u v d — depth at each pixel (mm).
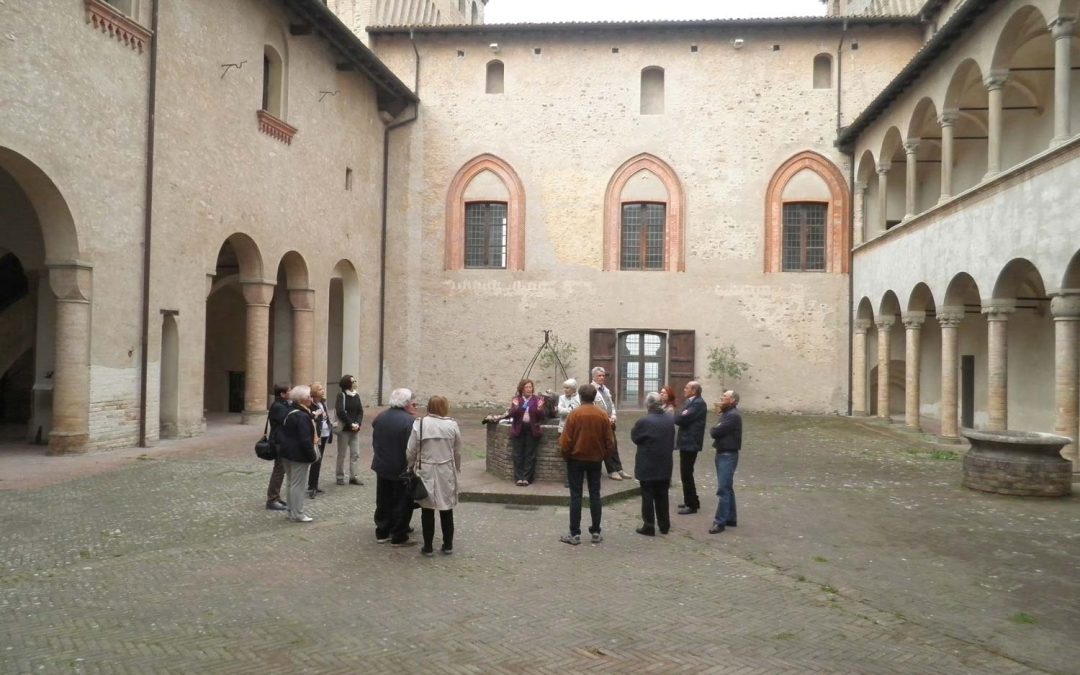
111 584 7473
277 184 21000
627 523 10797
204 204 17781
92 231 14328
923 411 27516
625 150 28672
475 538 9719
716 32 28391
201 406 18172
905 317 22266
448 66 29250
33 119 12891
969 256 18016
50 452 14273
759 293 28188
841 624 6824
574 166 28797
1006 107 20953
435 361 29000
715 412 28000
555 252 28781
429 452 8742
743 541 9859
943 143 19812
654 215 28828
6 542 8859
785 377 28000
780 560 8984
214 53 18109
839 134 27484
